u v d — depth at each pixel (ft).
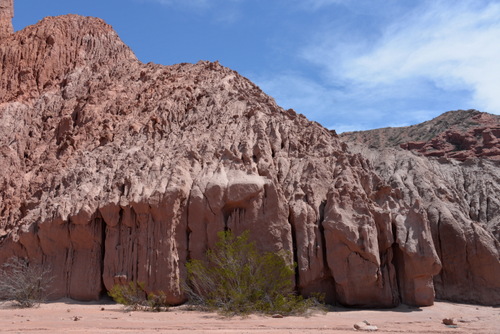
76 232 70.85
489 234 89.51
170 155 78.74
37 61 123.95
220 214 68.64
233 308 55.57
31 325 41.45
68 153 92.79
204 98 100.01
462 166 132.26
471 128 257.75
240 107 93.20
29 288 66.03
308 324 46.91
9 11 136.05
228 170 73.36
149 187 71.77
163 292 62.49
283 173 77.30
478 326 49.34
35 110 111.86
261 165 74.64
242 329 42.06
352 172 77.36
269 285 58.80
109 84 111.96
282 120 89.35
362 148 139.23
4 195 88.89
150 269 65.67
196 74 113.50
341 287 65.46
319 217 70.23
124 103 103.04
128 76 118.21
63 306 63.46
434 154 238.07
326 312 58.85
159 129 89.71
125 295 62.49
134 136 89.40
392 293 67.41
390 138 308.40
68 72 125.18
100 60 130.31
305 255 66.80
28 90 118.52
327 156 81.10
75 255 71.56
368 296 65.41
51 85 121.29
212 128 86.99
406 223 71.31
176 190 68.69
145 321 47.06
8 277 68.28
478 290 84.02
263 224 67.26
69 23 135.64
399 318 55.57
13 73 120.88
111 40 136.56
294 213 69.77
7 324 42.14
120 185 73.72
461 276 86.07
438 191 106.73
